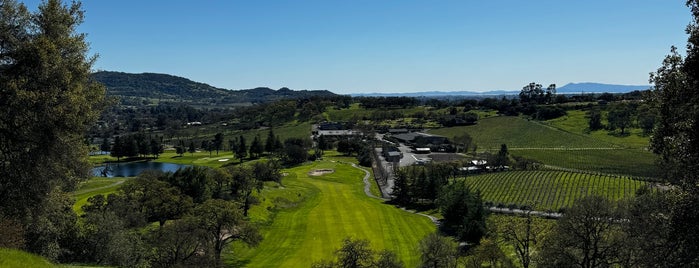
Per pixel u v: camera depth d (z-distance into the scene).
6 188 28.58
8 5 27.36
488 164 163.25
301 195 116.62
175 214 68.44
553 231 51.78
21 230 32.41
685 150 22.72
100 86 32.28
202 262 50.03
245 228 60.12
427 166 152.75
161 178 90.88
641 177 133.75
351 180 151.00
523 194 119.50
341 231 84.06
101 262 45.91
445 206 94.75
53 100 26.69
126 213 64.00
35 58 26.19
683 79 22.78
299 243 75.25
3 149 27.56
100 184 117.88
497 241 64.12
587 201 46.72
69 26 30.08
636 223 34.16
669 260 25.31
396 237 81.50
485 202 108.12
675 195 24.28
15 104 25.36
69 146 30.17
